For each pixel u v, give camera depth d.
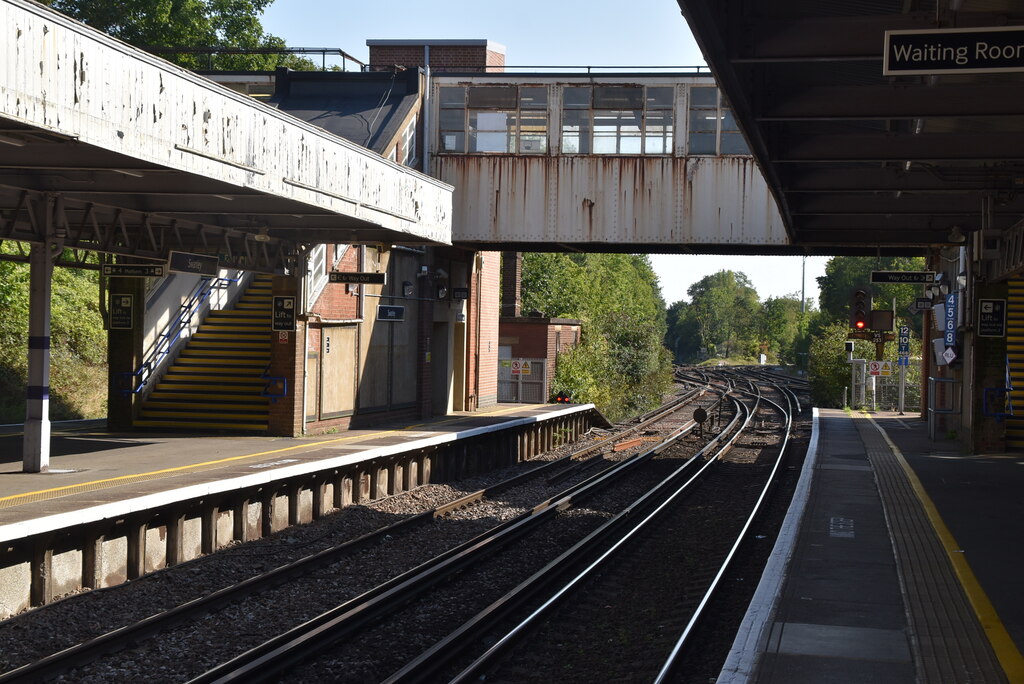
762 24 9.31
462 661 8.55
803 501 15.32
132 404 19.70
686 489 18.91
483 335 29.94
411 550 13.52
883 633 8.12
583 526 15.67
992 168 15.11
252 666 7.88
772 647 7.70
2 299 23.38
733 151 23.12
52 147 11.56
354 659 8.65
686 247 24.62
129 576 11.64
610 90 23.56
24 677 7.73
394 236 18.67
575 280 57.66
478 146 24.03
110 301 19.61
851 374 44.44
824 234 21.78
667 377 52.91
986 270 21.22
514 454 25.03
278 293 19.11
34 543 10.28
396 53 29.97
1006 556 11.20
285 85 25.23
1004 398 21.91
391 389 23.47
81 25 9.76
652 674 8.11
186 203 15.43
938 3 9.03
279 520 14.70
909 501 15.37
